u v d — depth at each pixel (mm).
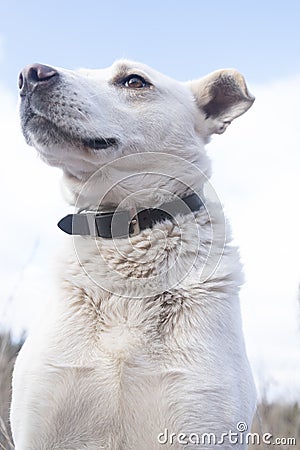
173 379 765
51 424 770
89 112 834
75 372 769
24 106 835
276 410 1145
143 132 869
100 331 791
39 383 773
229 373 779
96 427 770
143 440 767
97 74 901
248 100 932
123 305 797
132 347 773
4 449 990
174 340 782
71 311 804
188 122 903
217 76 938
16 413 790
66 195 893
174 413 759
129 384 765
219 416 761
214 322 794
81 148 837
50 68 834
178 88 923
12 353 1248
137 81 884
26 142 858
